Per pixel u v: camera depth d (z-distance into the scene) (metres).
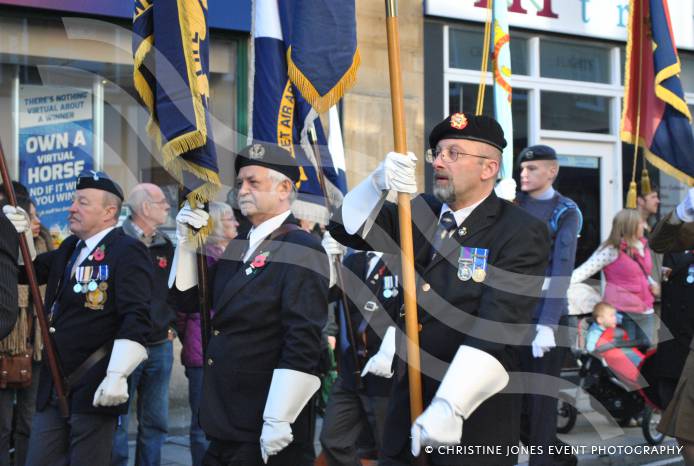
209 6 7.27
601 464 6.22
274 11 4.56
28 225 4.13
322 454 5.09
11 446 5.71
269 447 3.42
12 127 6.80
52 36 6.86
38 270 4.59
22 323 5.18
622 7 9.50
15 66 6.78
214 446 3.68
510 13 8.93
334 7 4.26
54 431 4.22
